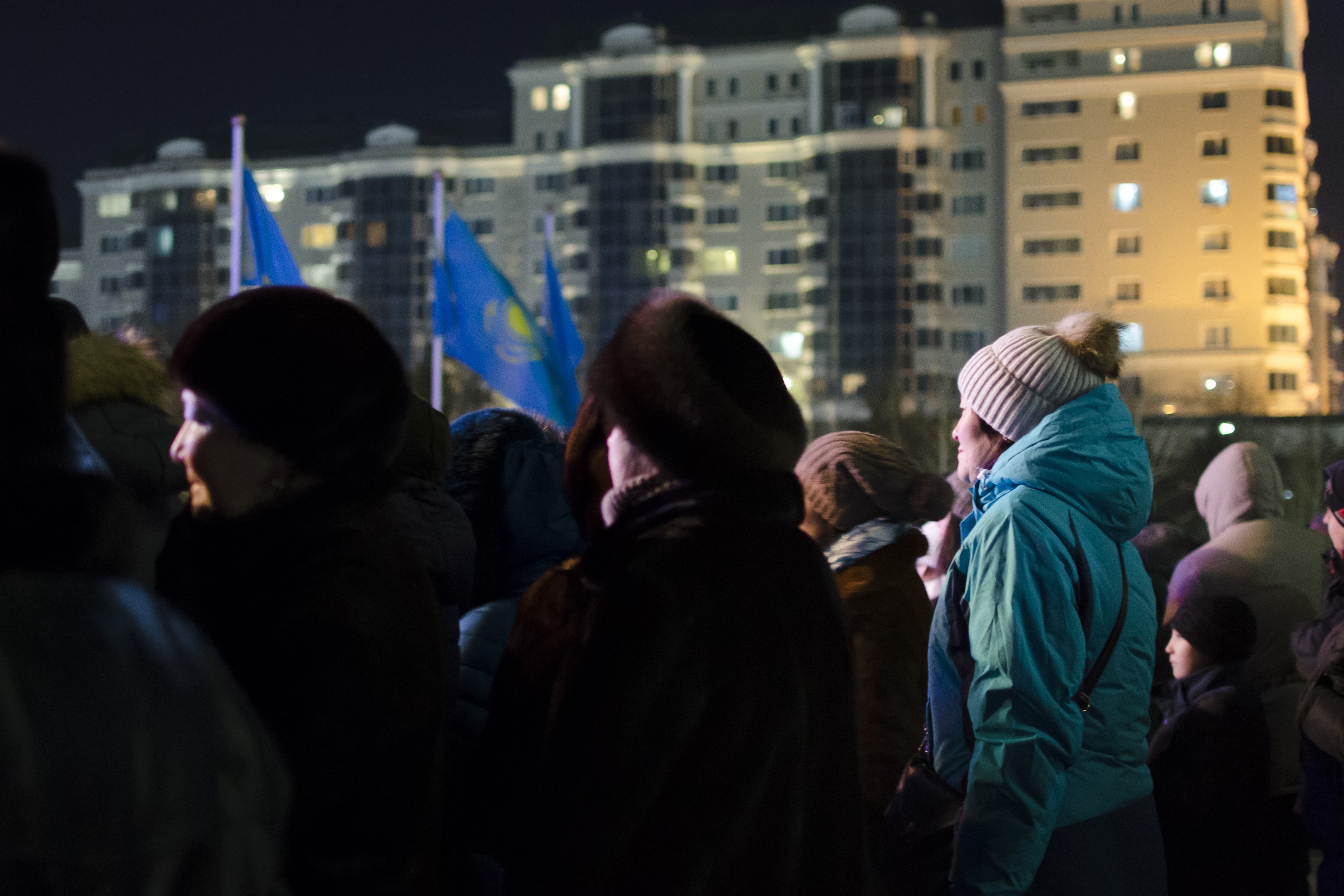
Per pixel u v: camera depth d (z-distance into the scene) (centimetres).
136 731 97
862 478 297
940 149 7100
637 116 7356
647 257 7288
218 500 172
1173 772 354
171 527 189
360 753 159
